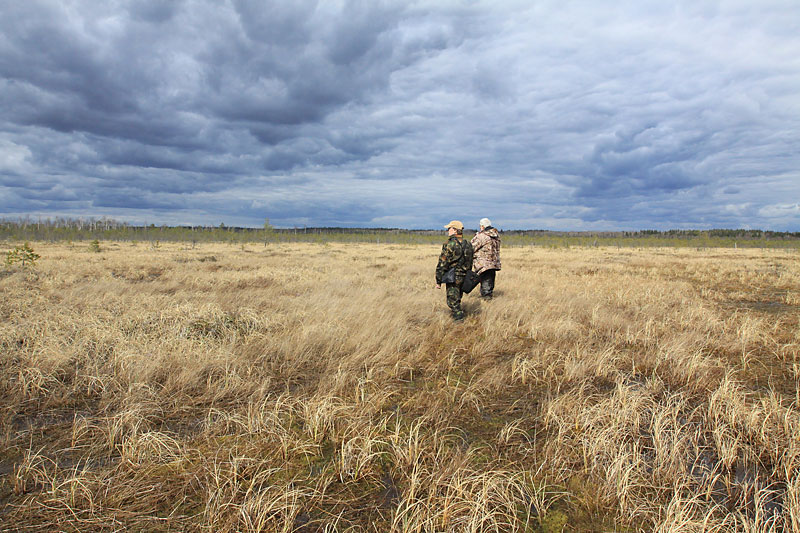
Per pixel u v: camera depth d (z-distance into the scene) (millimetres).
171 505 2262
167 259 20188
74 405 3531
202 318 6145
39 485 2408
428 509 2164
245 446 2844
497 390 3938
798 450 2646
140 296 8273
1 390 3736
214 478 2453
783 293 10633
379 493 2412
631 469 2471
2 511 2172
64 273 12586
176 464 2625
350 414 3260
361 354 4801
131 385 3721
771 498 2350
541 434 3098
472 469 2590
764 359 4809
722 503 2320
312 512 2229
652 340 5570
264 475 2508
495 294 9148
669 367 4457
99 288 9305
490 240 8375
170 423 3240
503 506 2293
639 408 3430
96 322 5863
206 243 54031
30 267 13633
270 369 4504
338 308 7344
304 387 3984
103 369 4230
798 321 6910
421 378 4281
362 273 14219
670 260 24203
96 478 2453
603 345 5344
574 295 9219
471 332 6129
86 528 2068
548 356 4871
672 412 3326
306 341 5273
